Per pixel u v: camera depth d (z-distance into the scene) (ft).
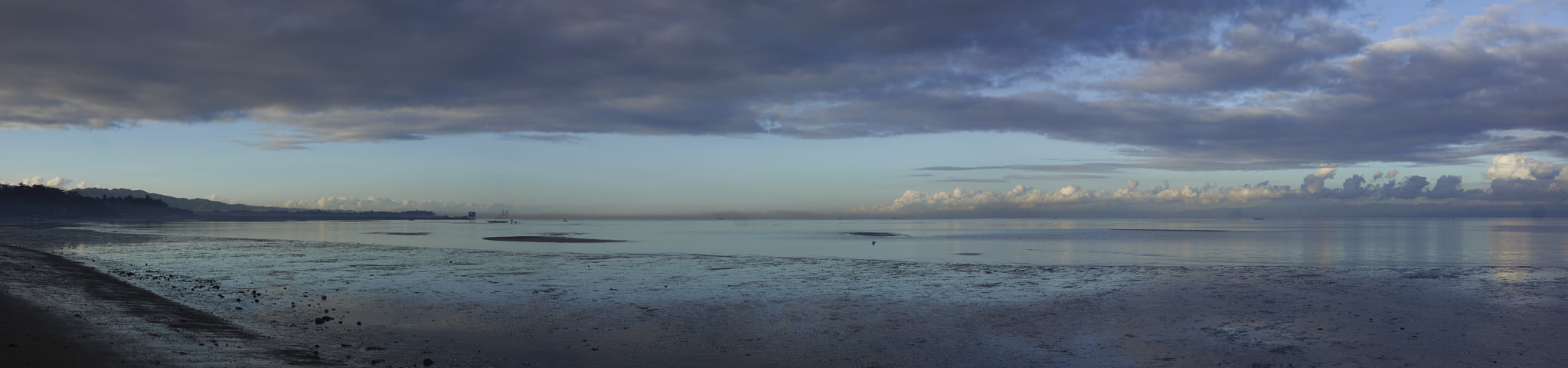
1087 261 139.74
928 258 146.51
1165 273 110.11
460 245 208.85
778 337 56.08
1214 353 50.34
